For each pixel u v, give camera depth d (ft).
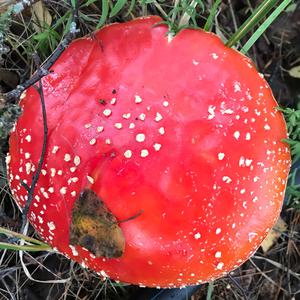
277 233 1.11
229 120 0.73
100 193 0.71
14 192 0.82
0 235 0.97
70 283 1.01
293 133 0.90
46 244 0.85
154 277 0.76
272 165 0.77
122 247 0.72
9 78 0.98
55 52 0.78
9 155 0.82
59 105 0.75
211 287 1.00
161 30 0.76
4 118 0.76
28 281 1.03
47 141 0.75
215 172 0.72
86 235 0.73
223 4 1.08
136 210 0.71
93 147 0.72
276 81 1.14
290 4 1.07
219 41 0.78
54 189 0.74
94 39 0.77
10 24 0.88
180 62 0.74
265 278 1.12
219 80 0.74
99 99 0.73
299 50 1.13
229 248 0.76
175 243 0.73
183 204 0.72
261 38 1.13
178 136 0.71
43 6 0.94
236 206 0.74
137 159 0.71
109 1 0.93
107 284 1.04
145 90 0.72
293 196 1.08
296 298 1.12
